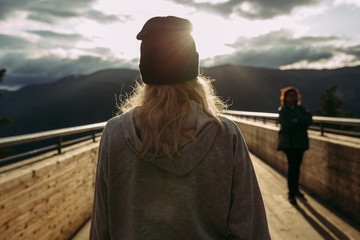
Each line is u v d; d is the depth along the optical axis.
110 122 0.79
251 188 0.79
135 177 0.71
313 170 4.54
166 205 0.70
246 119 11.83
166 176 0.70
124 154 0.72
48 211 2.74
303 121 3.74
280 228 3.30
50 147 3.16
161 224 0.69
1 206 2.06
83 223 3.68
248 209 0.76
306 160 4.82
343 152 3.61
